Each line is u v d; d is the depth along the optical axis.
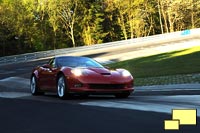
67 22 87.12
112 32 92.62
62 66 10.90
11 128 6.24
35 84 12.43
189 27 94.12
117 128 5.82
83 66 10.95
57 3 84.50
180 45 45.44
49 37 85.69
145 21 91.88
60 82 10.65
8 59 47.56
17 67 37.25
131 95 11.73
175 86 14.18
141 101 9.21
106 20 92.25
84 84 9.95
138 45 52.38
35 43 80.69
